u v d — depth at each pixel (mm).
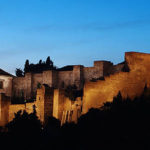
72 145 49906
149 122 46719
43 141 54562
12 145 56625
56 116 57062
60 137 53031
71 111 55625
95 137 48219
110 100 52375
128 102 51094
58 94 57219
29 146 55688
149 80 51656
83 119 52312
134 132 45938
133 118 48312
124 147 44156
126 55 53312
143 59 52469
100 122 50000
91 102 53000
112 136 46844
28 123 58594
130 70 52625
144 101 50219
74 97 57688
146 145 43156
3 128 60188
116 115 49875
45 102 58219
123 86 52406
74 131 52312
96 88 53250
